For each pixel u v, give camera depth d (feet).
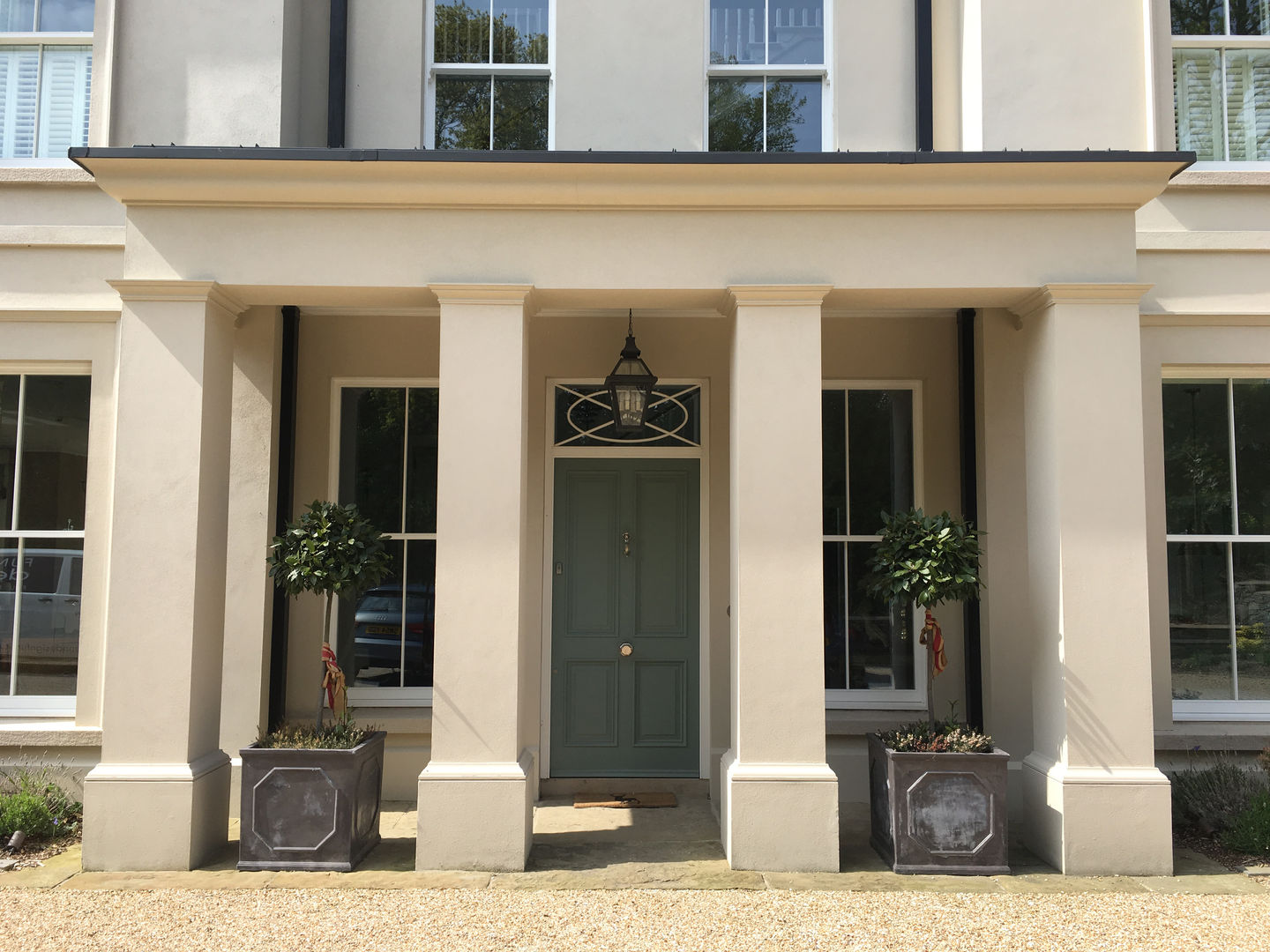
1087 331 18.16
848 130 22.58
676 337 23.76
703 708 23.21
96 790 17.25
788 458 17.99
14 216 21.61
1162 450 21.49
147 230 18.30
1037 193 18.08
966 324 22.80
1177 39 22.25
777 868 17.30
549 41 22.95
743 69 22.77
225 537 19.13
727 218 18.49
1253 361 21.50
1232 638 21.49
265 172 17.88
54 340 21.50
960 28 22.48
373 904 15.57
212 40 21.31
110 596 17.67
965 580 17.81
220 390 18.93
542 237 18.45
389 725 22.13
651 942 14.11
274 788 17.37
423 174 17.94
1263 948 14.02
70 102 22.58
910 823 17.34
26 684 21.43
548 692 23.35
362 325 23.48
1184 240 21.40
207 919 14.90
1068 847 17.24
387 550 23.56
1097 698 17.61
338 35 22.03
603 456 23.90
